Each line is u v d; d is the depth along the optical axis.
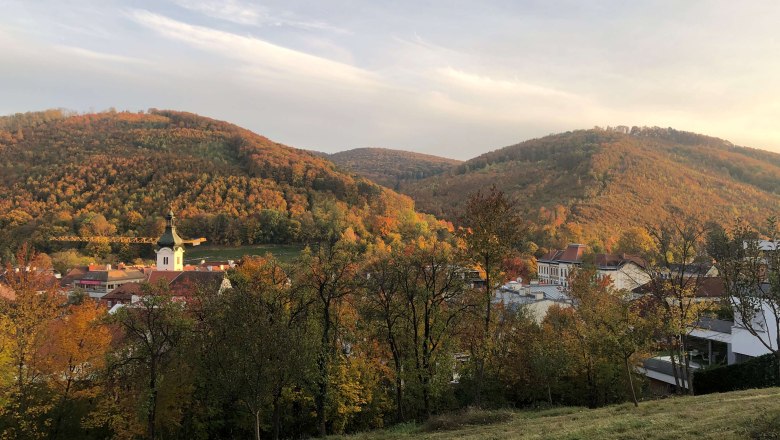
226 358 25.34
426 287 37.19
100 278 109.44
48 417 37.38
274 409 34.06
